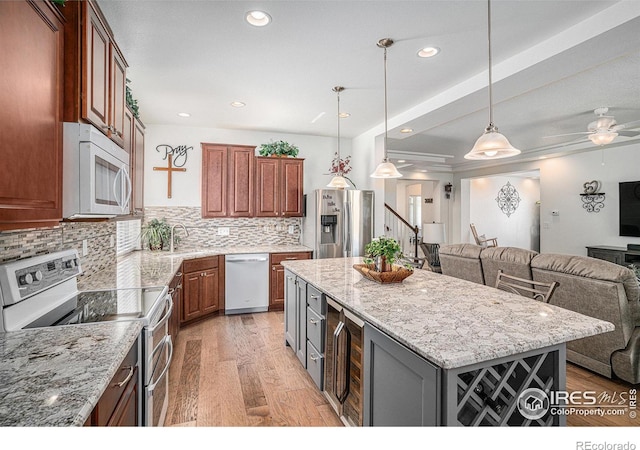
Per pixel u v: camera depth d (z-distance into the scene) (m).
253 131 5.06
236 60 2.73
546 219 6.71
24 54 1.23
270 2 2.01
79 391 0.97
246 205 4.62
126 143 2.64
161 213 4.66
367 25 2.23
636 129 4.74
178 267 3.25
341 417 2.15
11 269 1.48
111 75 1.97
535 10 2.04
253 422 2.21
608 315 2.61
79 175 1.57
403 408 1.50
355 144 5.43
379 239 2.53
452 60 2.71
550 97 3.67
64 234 2.25
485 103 3.33
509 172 7.43
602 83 3.28
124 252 3.93
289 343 3.33
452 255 4.07
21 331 1.44
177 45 2.51
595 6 2.01
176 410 2.34
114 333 1.42
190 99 3.66
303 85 3.26
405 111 4.07
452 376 1.26
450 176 8.90
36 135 1.32
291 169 4.83
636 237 5.39
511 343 1.34
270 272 4.57
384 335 1.61
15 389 0.98
